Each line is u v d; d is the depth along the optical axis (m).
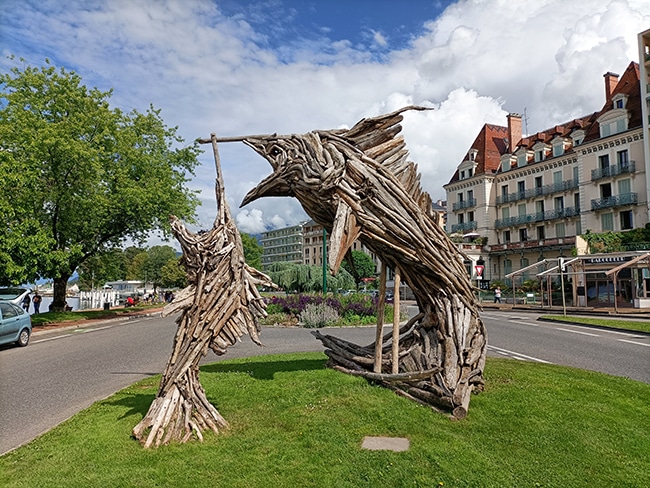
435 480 4.14
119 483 4.04
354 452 4.66
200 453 4.66
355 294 22.00
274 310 20.16
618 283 27.62
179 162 29.20
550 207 44.72
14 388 8.38
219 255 5.46
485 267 49.88
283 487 4.00
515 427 5.39
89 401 7.40
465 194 53.91
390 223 6.57
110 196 24.62
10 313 13.81
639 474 4.31
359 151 6.86
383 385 6.92
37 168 21.19
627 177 37.12
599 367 9.72
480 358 6.89
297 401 6.27
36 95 22.95
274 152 7.38
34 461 4.56
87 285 49.25
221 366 9.11
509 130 51.34
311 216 7.55
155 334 17.28
